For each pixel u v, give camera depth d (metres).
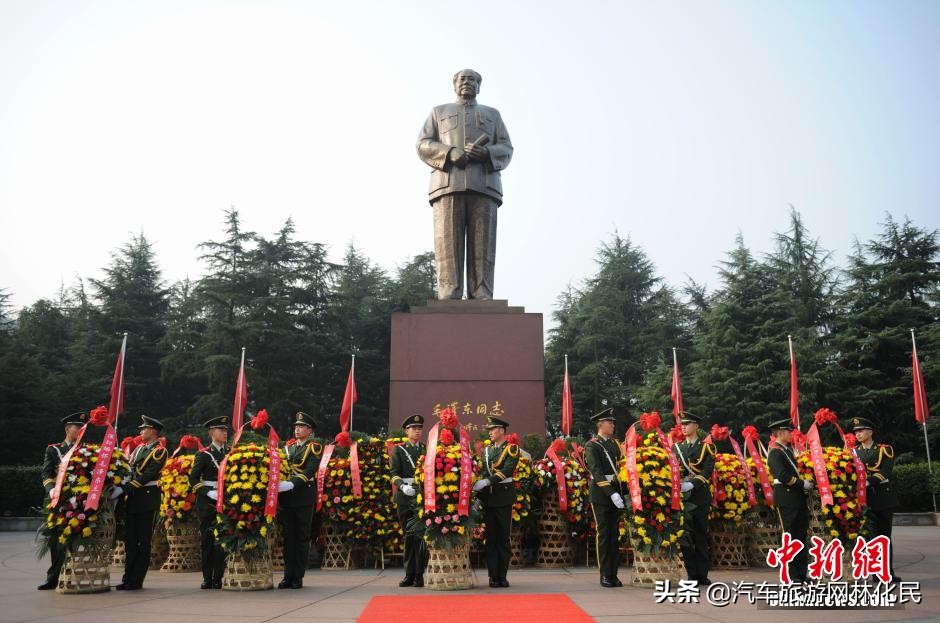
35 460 26.92
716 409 28.77
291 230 34.56
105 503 7.19
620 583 7.30
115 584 8.05
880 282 28.95
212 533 7.56
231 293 31.47
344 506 9.31
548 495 9.68
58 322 35.88
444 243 14.23
